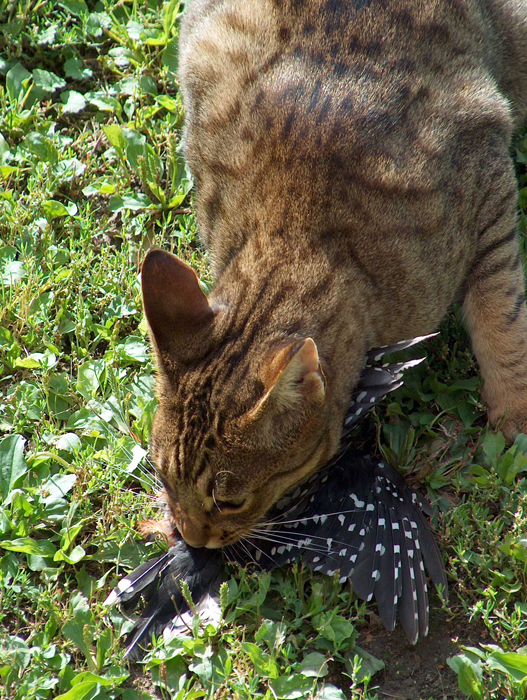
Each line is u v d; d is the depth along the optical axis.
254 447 4.69
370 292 5.39
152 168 7.41
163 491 5.54
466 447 6.12
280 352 4.41
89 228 7.13
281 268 5.12
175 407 4.84
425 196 5.49
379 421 6.11
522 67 7.23
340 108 5.45
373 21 5.88
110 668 5.02
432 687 5.12
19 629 5.27
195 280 4.87
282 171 5.38
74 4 8.34
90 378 6.34
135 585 5.33
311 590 5.39
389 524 5.43
